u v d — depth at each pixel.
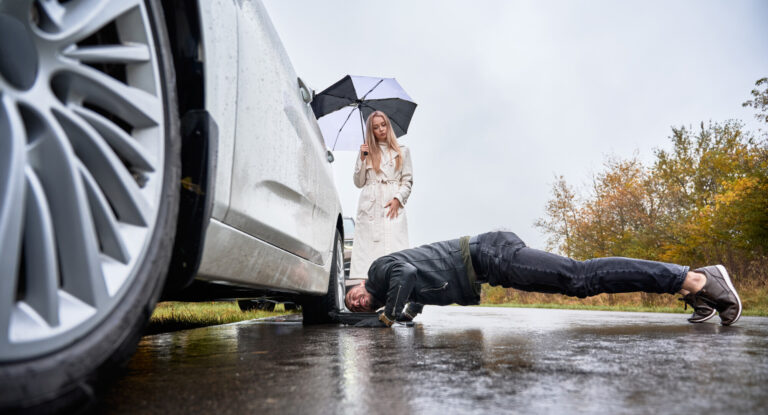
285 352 2.00
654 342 2.21
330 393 1.19
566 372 1.44
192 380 1.37
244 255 1.72
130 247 1.09
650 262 2.88
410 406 1.06
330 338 2.58
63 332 0.91
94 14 1.04
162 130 1.23
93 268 0.98
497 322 3.92
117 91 1.11
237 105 1.63
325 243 3.08
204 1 1.44
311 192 2.63
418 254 3.12
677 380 1.31
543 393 1.17
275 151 2.02
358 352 1.96
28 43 0.93
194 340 2.60
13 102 0.90
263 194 1.89
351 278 4.24
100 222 1.05
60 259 0.98
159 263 1.18
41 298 0.89
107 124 1.09
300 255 2.45
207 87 1.40
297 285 2.49
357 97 5.79
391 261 3.13
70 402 0.91
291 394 1.19
